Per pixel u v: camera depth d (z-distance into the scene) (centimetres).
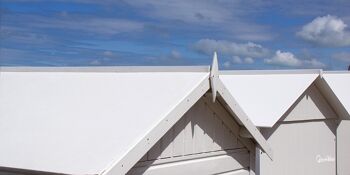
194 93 521
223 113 613
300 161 1052
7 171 449
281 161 993
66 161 425
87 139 455
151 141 450
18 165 435
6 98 592
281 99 1000
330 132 1155
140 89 543
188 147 558
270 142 963
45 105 547
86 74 620
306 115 1070
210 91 554
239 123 630
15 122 520
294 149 1034
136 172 479
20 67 705
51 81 617
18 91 606
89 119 493
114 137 450
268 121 922
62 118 509
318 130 1115
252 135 629
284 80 1079
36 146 462
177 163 541
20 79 648
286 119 1002
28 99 575
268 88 1054
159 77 566
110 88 559
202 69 555
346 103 1170
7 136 493
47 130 488
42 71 681
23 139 480
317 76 1066
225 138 630
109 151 427
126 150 423
